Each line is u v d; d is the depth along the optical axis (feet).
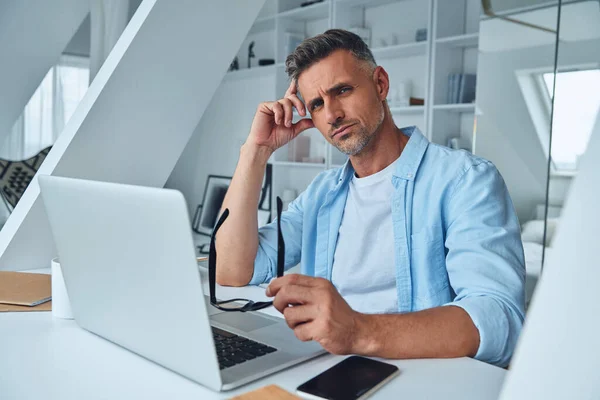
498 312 3.03
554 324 1.32
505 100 7.72
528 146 7.46
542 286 1.34
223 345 2.94
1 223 14.29
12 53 9.48
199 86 5.89
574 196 1.32
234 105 15.23
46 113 15.94
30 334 3.26
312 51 4.09
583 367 1.29
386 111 4.40
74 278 3.09
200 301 2.30
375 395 2.38
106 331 3.05
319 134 12.70
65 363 2.78
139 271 2.52
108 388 2.47
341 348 2.70
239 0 6.00
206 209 15.01
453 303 3.13
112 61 5.37
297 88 4.55
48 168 5.14
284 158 13.09
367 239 4.42
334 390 2.36
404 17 10.98
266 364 2.68
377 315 2.87
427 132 9.93
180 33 5.62
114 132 5.38
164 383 2.53
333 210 4.65
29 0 9.41
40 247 5.26
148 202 2.29
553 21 7.09
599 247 1.26
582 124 6.86
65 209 2.84
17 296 4.00
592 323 1.27
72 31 10.07
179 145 5.89
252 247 4.51
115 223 2.52
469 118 10.04
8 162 13.14
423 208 4.10
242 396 2.27
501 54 7.75
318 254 4.71
